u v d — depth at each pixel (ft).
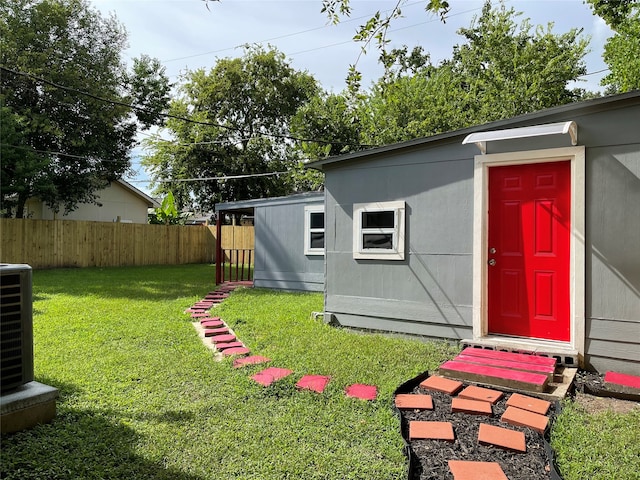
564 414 10.20
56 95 49.11
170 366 13.76
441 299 17.07
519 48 51.80
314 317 21.74
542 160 14.87
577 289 13.96
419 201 17.74
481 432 9.34
